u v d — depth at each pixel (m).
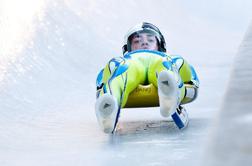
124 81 10.34
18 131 11.23
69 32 23.00
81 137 10.63
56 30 22.33
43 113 13.12
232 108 6.80
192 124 11.44
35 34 20.67
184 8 36.97
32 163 8.78
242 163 5.17
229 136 5.79
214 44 30.36
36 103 14.20
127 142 10.02
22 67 17.11
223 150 5.45
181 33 32.50
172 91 9.67
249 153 5.36
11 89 14.84
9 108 13.23
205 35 33.66
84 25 24.81
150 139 10.17
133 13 31.17
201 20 36.84
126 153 9.16
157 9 33.97
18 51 18.34
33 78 16.61
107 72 11.12
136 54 11.13
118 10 29.80
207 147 5.66
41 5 23.53
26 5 22.48
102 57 22.31
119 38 26.00
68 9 25.19
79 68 19.77
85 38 23.44
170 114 9.93
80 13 25.77
